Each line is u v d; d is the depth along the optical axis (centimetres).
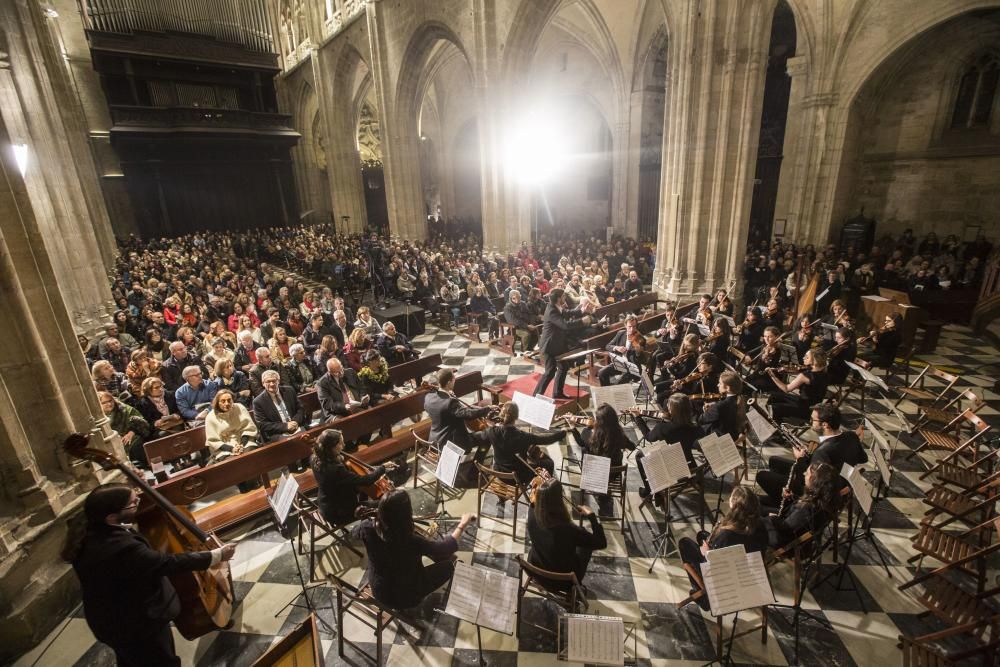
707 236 1153
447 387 570
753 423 519
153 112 2606
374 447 632
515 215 1812
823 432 460
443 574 389
